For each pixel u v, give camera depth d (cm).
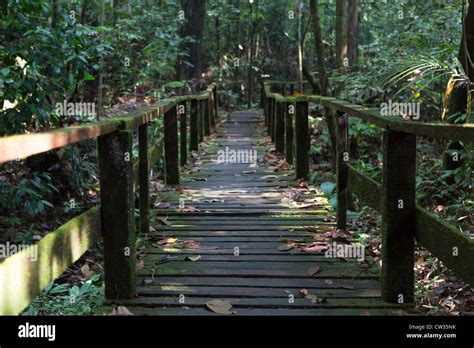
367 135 873
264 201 568
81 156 665
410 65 544
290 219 507
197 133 910
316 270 374
